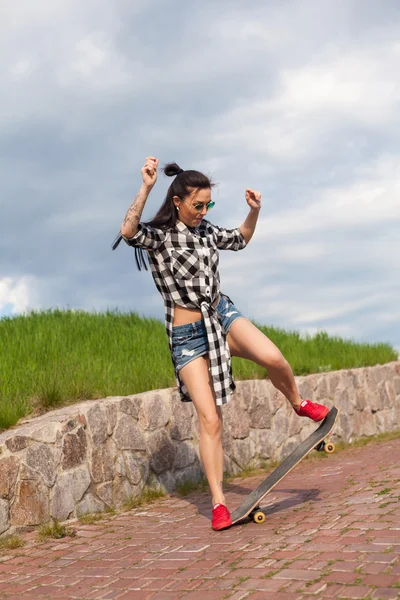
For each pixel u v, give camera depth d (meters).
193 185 4.74
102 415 6.48
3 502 5.31
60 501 5.77
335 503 5.05
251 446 8.79
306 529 4.37
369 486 5.56
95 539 5.15
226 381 4.83
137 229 4.64
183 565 4.05
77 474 6.01
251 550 4.09
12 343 9.59
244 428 8.72
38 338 10.06
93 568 4.30
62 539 5.23
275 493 6.07
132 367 8.59
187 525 5.26
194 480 7.52
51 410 6.63
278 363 4.81
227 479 7.91
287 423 9.62
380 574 3.30
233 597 3.34
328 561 3.62
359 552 3.68
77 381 7.24
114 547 4.81
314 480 6.59
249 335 4.89
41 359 8.84
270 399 9.38
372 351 13.70
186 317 4.91
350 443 11.15
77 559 4.59
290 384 4.98
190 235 4.83
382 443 10.63
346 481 6.12
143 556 4.43
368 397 12.09
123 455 6.61
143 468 6.82
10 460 5.44
